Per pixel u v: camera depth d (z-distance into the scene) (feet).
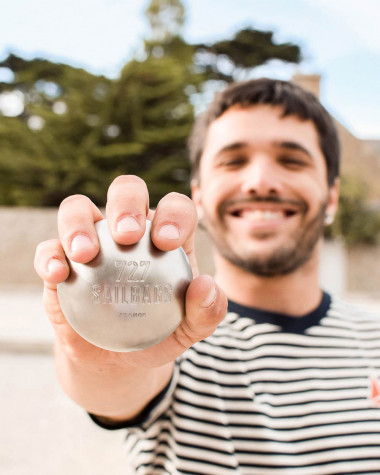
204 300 0.87
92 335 0.89
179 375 1.37
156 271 0.88
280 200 1.50
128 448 1.38
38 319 7.23
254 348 1.44
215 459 1.28
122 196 0.85
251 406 1.35
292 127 1.57
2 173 15.05
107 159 14.85
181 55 19.56
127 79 15.15
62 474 3.11
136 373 1.09
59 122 15.31
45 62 19.29
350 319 1.58
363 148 16.89
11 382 4.80
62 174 14.76
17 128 15.84
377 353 1.48
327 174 1.69
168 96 15.60
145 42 19.47
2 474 3.08
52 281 0.88
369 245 12.37
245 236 1.51
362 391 1.39
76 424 3.83
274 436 1.31
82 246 0.85
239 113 1.57
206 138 1.68
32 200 15.06
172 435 1.31
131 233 0.83
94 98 15.46
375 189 15.42
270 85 1.63
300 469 1.28
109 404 1.13
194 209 0.90
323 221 1.63
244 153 1.55
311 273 1.57
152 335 0.88
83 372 1.07
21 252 10.98
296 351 1.44
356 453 1.30
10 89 19.22
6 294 9.80
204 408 1.33
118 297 0.87
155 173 15.17
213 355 1.42
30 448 3.43
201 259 10.31
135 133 15.34
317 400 1.37
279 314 1.49
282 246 1.49
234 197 1.53
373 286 12.29
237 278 1.55
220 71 24.63
